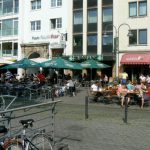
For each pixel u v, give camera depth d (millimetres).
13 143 7160
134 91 22000
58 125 14375
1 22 54062
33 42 49688
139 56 40312
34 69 47500
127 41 41875
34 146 7703
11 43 52688
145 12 41000
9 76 34062
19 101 23656
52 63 30047
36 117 14711
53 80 35812
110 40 43406
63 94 28859
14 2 52406
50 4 48125
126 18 42156
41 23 48938
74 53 45969
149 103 22641
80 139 11797
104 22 43875
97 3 44375
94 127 13984
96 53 44312
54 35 47500
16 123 11930
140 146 10891
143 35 41031
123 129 13617
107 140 11672
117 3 42875
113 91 23312
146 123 15070
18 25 51688
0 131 6855
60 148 10352
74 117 16594
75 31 45969
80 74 44719
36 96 26578
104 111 19047
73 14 46156
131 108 20734
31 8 50250
